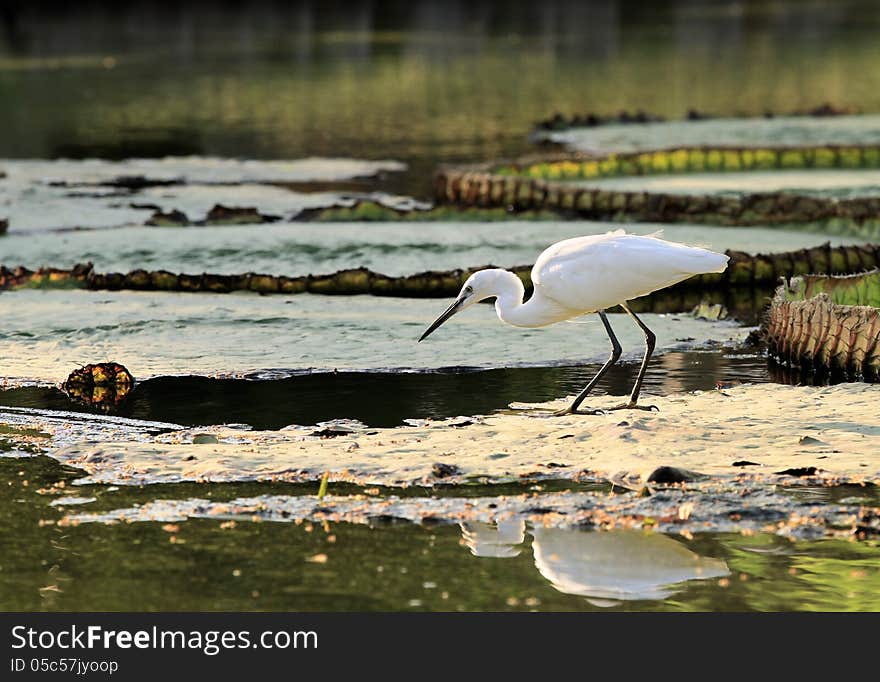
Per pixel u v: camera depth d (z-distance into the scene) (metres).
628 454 10.70
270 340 14.79
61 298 16.94
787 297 14.46
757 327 15.63
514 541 9.20
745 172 26.61
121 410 12.53
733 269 17.86
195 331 15.16
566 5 80.12
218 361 13.99
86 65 51.75
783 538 9.15
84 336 15.00
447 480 10.33
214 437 11.58
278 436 11.63
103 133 35.78
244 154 32.09
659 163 26.75
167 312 15.93
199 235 20.20
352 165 29.95
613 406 12.34
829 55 52.28
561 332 15.20
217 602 8.38
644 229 20.47
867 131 32.44
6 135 35.62
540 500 9.82
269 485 10.34
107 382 13.23
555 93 42.97
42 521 9.68
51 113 39.75
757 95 41.78
